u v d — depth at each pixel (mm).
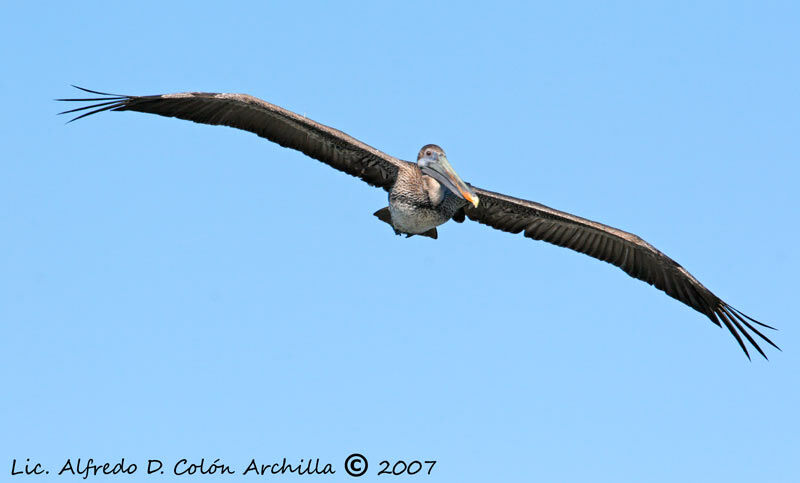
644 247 15422
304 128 14500
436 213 15250
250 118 14281
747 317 15133
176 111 13828
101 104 13289
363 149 14812
